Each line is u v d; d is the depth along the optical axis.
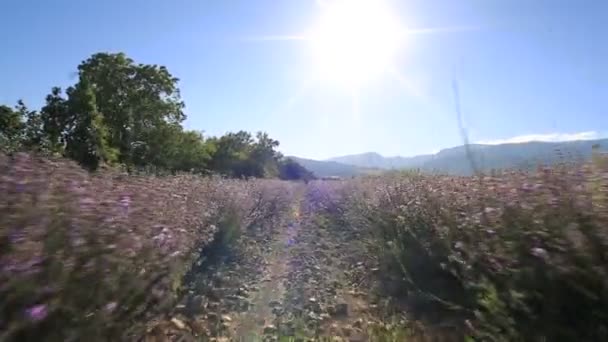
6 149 4.10
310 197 26.20
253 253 9.20
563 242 3.01
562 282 3.04
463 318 4.48
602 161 3.66
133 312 3.88
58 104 32.50
